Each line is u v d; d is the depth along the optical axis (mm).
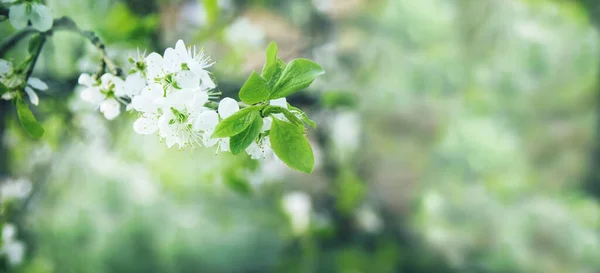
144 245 1488
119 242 1448
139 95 567
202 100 543
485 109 1924
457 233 1897
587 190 2039
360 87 1750
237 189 935
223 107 529
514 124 1953
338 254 1729
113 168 1302
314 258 1698
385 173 1875
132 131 1194
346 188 1594
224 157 933
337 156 1604
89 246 1381
